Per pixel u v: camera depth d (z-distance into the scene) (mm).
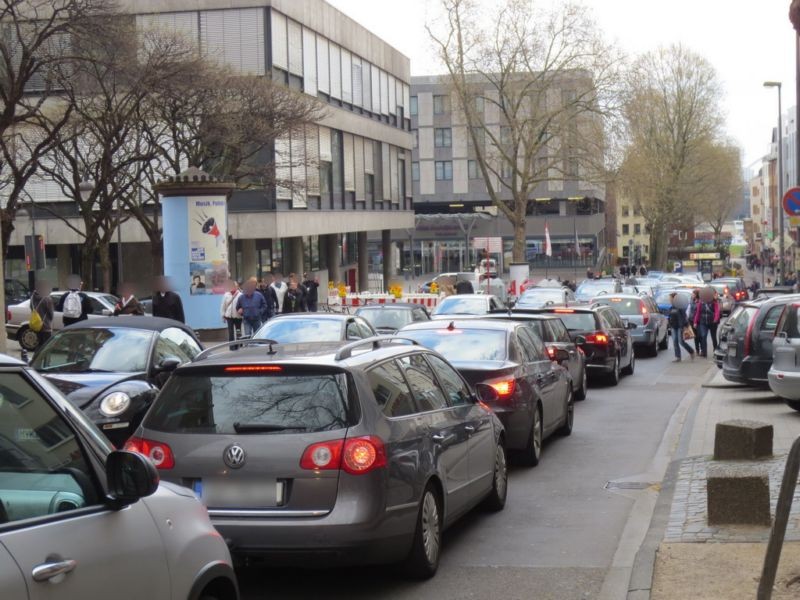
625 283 57062
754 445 10766
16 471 3723
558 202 98812
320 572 7621
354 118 53812
